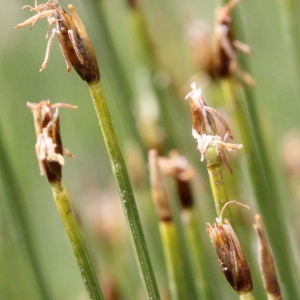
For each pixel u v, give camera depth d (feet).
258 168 0.48
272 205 0.49
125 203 0.40
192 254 0.47
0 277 0.55
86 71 0.39
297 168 0.62
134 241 0.40
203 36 0.52
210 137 0.39
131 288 0.57
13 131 0.66
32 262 0.50
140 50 0.55
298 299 0.49
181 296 0.46
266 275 0.40
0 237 0.55
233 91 0.47
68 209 0.40
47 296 0.51
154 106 0.54
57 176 0.39
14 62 0.70
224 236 0.39
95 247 0.57
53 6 0.39
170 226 0.45
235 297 0.55
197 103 0.39
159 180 0.45
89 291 0.40
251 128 0.49
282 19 0.53
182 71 0.69
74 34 0.39
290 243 0.52
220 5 0.47
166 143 0.54
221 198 0.39
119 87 0.55
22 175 0.64
